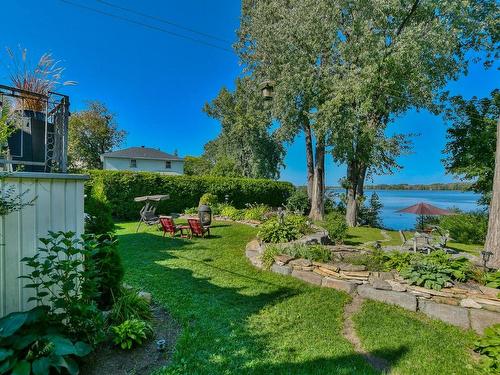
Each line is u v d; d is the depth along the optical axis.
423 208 11.22
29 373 1.91
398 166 15.04
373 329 3.56
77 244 2.96
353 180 14.79
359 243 10.10
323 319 3.77
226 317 3.69
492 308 3.79
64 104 3.21
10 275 2.57
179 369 2.56
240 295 4.48
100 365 2.52
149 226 10.80
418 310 4.11
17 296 2.61
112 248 3.51
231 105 28.98
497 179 5.75
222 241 8.34
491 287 4.12
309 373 2.62
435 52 10.02
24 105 3.32
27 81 3.37
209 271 5.63
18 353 2.10
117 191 12.63
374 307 4.20
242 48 16.69
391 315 3.96
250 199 17.52
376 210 17.42
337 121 12.06
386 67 10.66
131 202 12.97
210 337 3.17
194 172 36.38
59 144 3.30
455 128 12.91
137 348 2.82
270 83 6.48
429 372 2.75
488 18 9.64
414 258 4.98
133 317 3.18
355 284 4.76
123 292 3.57
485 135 11.62
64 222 2.90
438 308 3.92
